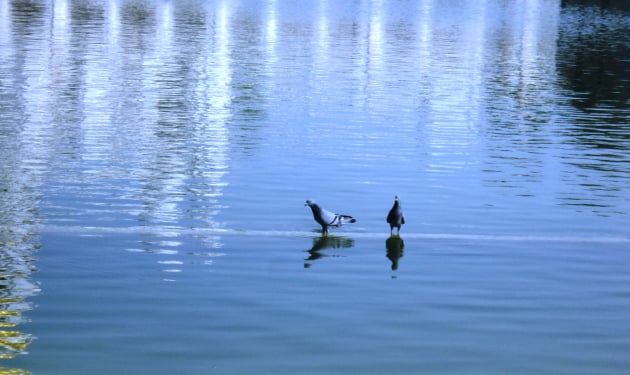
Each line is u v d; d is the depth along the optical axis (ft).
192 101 87.25
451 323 36.35
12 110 79.10
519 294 39.86
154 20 176.04
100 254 43.73
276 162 63.67
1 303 37.17
